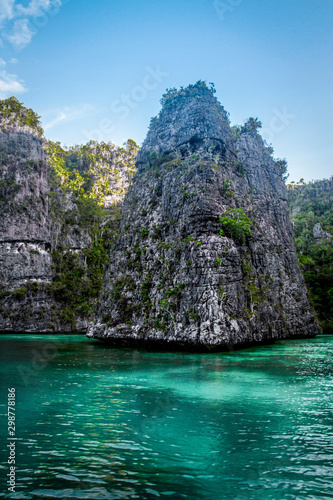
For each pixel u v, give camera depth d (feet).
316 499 24.53
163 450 32.86
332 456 31.53
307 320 155.12
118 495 24.73
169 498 24.49
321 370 73.10
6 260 218.18
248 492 25.44
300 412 44.57
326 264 219.82
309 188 369.50
